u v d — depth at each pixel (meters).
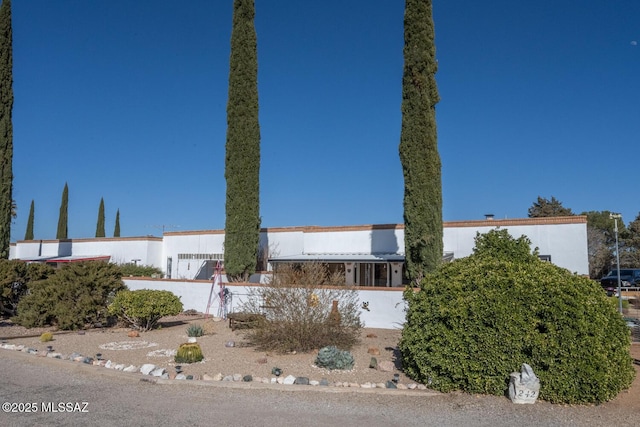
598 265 42.25
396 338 13.53
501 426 6.26
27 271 18.78
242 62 20.61
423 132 16.59
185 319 18.09
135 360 10.34
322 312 11.52
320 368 9.46
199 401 7.32
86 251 34.47
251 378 8.55
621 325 7.65
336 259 23.47
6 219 23.61
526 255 9.05
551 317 7.35
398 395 7.66
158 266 32.03
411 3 17.31
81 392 7.84
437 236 16.20
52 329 15.64
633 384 8.30
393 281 24.14
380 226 24.73
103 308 16.00
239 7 21.09
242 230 19.69
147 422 6.32
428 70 16.91
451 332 7.80
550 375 7.23
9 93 24.52
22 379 8.77
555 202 53.41
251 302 14.94
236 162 20.08
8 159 24.02
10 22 25.02
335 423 6.32
